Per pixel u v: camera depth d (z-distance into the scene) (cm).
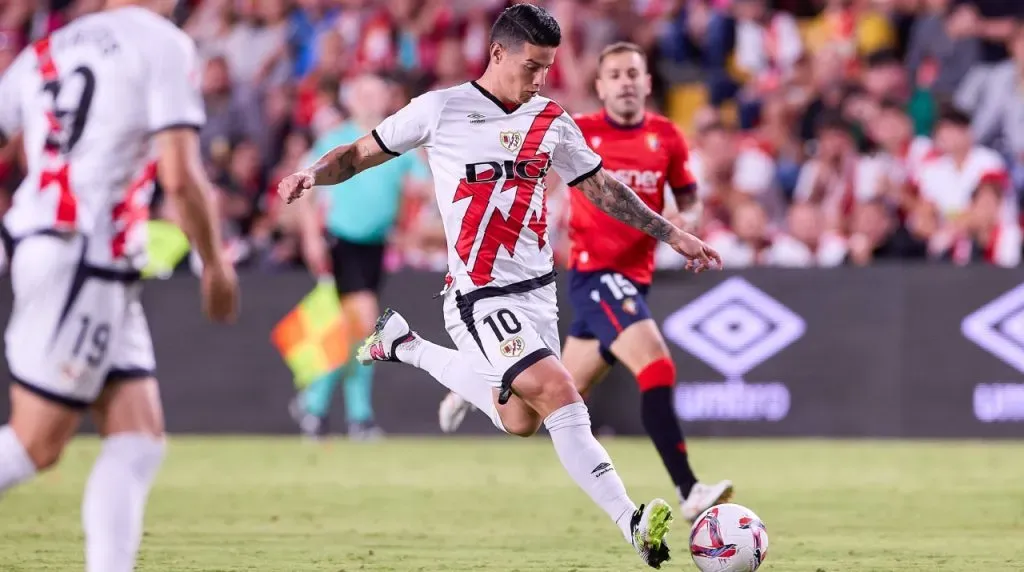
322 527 2531
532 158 1881
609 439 4353
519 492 3091
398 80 5291
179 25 5884
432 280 4309
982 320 4225
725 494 2311
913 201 4756
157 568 2053
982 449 4022
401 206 4231
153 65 1508
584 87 5319
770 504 2859
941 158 4806
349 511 2766
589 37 5472
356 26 5725
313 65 5706
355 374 4322
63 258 1488
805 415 4272
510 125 1877
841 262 4606
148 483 1544
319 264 4294
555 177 4444
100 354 1502
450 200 1886
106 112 1505
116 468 1513
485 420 4438
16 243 1513
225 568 2055
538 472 3512
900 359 4244
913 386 4234
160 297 4456
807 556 2169
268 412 4425
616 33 5544
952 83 5416
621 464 3641
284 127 5362
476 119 1872
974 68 5400
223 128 5397
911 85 5481
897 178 4838
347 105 5197
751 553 1869
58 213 1496
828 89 5325
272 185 5078
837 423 4259
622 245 2486
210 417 4447
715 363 4306
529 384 1861
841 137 4831
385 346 2194
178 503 2888
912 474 3409
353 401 4356
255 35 5762
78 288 1489
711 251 1945
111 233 1506
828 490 3094
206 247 1516
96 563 1480
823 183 4809
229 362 4434
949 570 2031
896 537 2397
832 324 4269
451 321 1936
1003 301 4216
